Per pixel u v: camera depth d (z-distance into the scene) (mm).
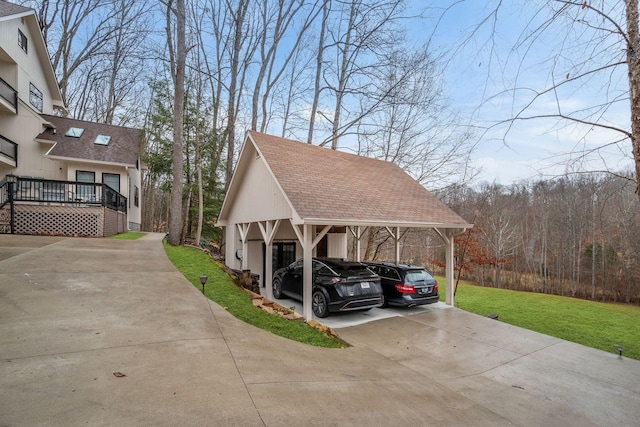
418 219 9984
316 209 8242
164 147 18688
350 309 8023
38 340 3984
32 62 18250
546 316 14391
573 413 4184
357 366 4906
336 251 13570
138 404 2820
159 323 4949
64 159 16469
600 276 18797
